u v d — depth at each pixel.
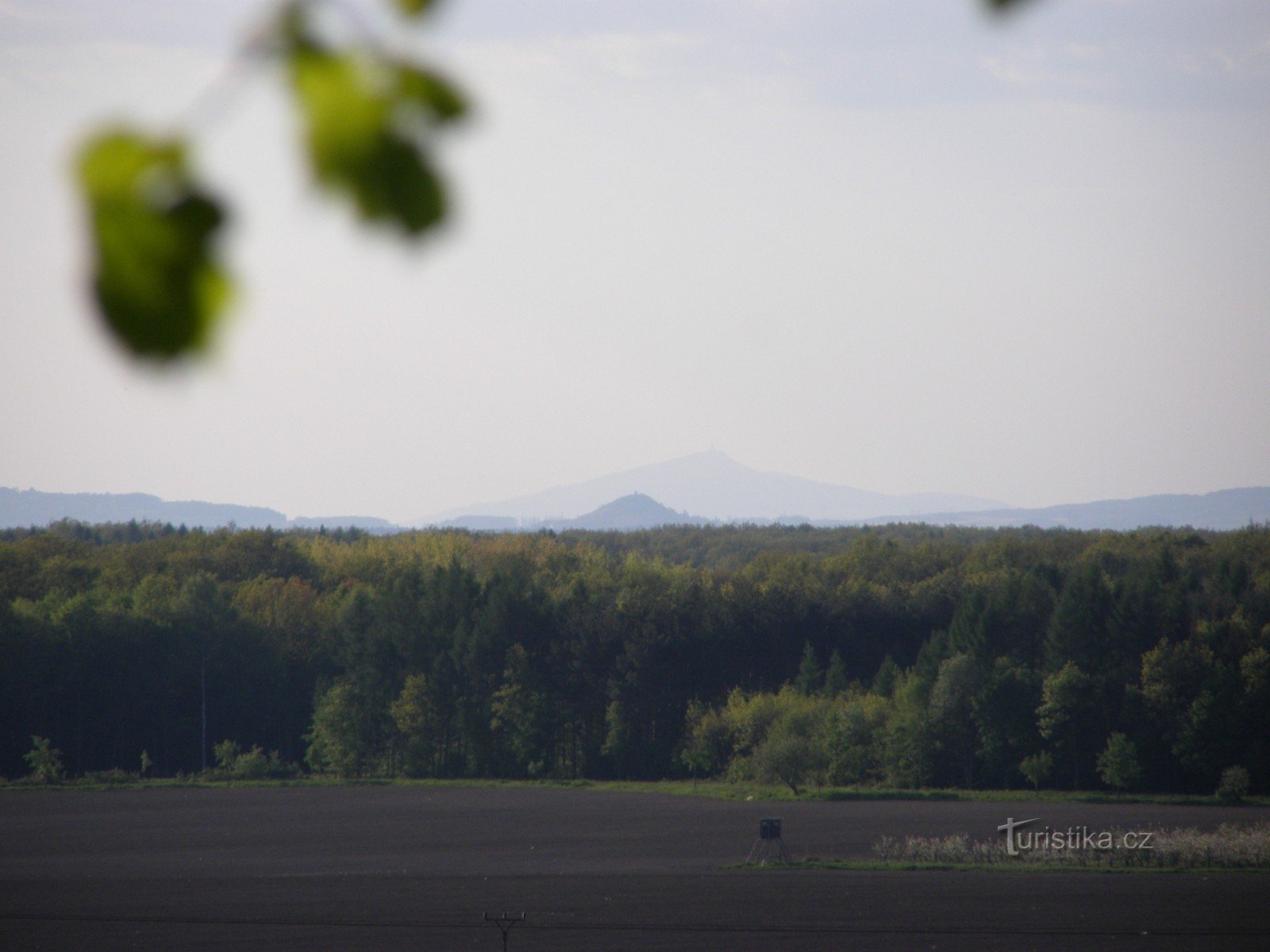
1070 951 149.38
